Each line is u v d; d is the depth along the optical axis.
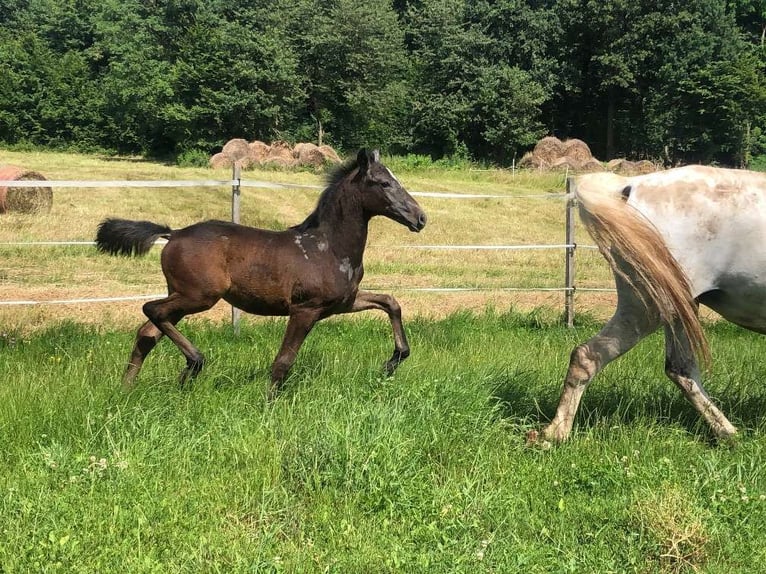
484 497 3.81
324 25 46.19
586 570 3.25
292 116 44.97
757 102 43.75
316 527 3.59
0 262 11.91
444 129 47.09
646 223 4.47
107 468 3.94
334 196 5.36
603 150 52.88
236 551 3.28
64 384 5.26
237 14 45.06
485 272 13.46
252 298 5.31
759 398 5.50
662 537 3.38
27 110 45.25
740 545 3.48
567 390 4.71
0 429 4.44
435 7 48.69
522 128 46.22
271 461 4.12
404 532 3.54
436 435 4.47
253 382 5.45
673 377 4.85
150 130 44.19
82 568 3.11
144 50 43.47
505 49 49.47
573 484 4.07
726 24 48.50
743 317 4.83
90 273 11.51
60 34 55.56
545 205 22.27
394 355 5.78
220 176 25.02
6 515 3.49
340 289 5.32
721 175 4.61
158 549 3.32
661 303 4.43
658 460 4.31
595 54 49.84
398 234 17.31
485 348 7.29
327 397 5.08
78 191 19.70
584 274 13.79
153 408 4.84
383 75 47.78
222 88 41.34
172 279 5.29
